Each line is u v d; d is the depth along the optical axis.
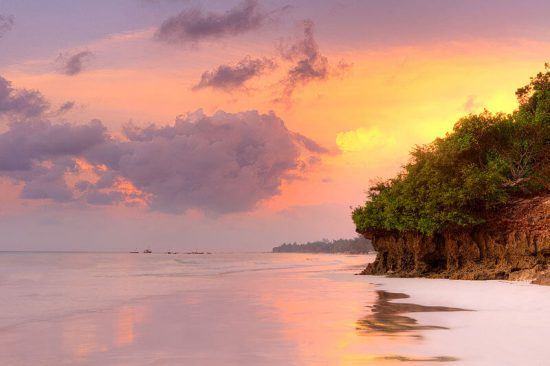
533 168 49.66
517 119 52.28
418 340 14.06
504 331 15.54
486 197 45.69
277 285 38.03
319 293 30.20
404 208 51.06
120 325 17.70
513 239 43.38
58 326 17.61
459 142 49.97
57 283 43.78
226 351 12.93
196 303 24.86
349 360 11.73
